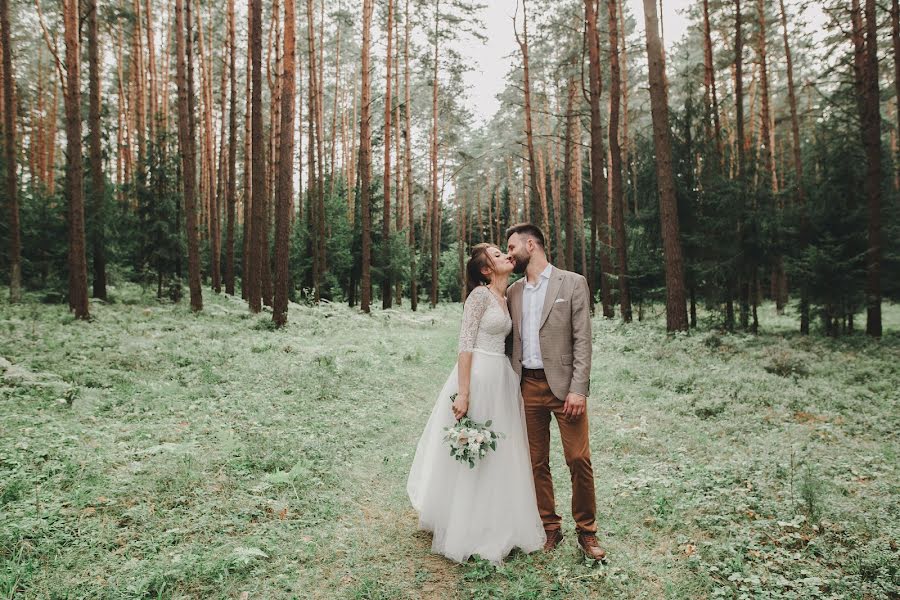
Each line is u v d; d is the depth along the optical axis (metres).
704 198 14.26
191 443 4.95
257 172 16.48
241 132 33.31
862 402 6.98
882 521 3.69
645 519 3.94
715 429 6.07
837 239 12.92
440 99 32.09
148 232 17.20
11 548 3.11
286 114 14.07
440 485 3.56
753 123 27.22
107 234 16.14
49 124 29.80
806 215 13.41
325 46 31.62
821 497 4.02
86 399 6.18
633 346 11.77
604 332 14.47
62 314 12.42
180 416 5.95
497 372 3.57
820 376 8.59
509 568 3.25
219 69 27.42
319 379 8.05
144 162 17.47
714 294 14.16
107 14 17.30
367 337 13.93
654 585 3.10
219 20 25.52
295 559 3.34
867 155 12.55
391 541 3.67
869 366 9.12
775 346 10.65
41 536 3.26
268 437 5.36
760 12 19.67
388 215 25.47
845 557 3.26
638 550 3.50
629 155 25.81
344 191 30.67
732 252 13.55
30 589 2.77
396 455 5.37
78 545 3.23
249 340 11.27
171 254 17.48
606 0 17.41
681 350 10.84
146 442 4.98
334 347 11.35
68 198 16.23
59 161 32.25
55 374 6.96
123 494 3.90
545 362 3.47
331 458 5.08
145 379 7.42
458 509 3.44
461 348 3.55
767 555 3.32
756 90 28.45
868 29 12.61
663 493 4.26
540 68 27.73
